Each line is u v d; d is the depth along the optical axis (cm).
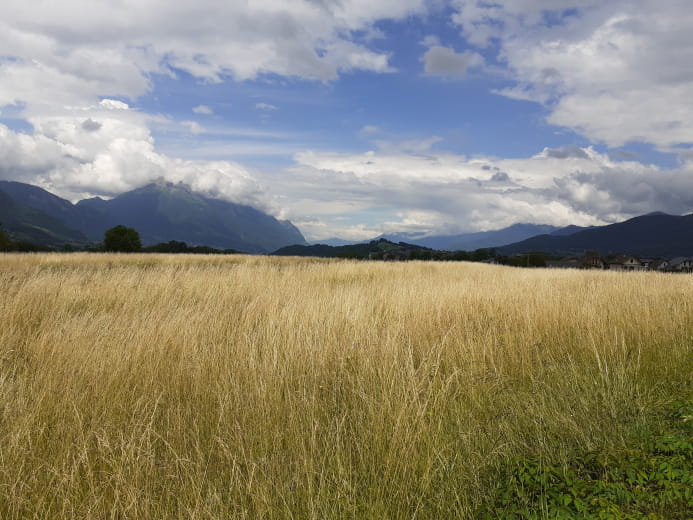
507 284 1211
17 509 263
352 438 349
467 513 268
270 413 379
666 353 576
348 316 698
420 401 401
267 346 534
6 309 679
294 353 521
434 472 296
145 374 449
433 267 2320
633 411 391
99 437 314
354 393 423
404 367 474
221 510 257
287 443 341
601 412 388
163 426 367
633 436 346
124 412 377
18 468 294
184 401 413
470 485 292
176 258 2558
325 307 761
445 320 727
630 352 581
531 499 267
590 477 294
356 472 301
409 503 271
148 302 851
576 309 770
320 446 338
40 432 335
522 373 516
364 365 486
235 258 2762
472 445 344
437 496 279
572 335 668
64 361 476
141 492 273
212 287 1034
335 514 261
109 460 300
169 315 679
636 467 290
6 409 356
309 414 379
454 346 592
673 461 289
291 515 254
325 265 1894
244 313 752
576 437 348
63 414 362
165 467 297
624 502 259
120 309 804
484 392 450
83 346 510
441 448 333
